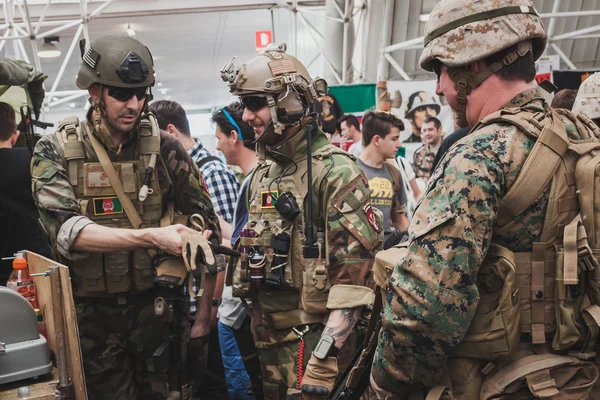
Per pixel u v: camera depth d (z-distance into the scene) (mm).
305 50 13000
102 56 2428
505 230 1498
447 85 1654
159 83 19750
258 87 2439
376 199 4453
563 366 1506
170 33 14070
